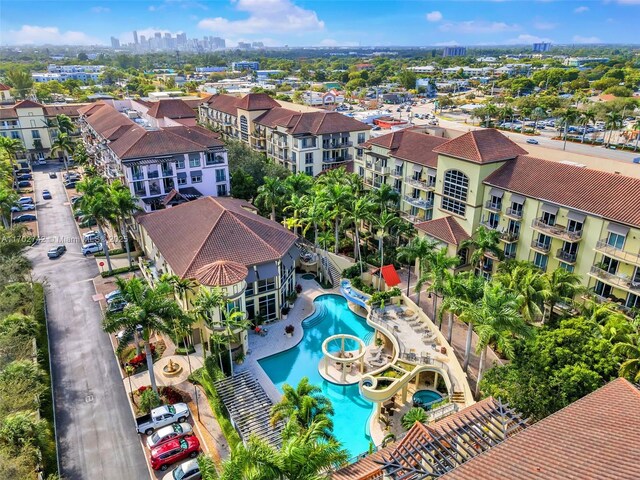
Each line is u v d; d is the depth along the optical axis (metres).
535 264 56.16
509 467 19.55
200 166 81.44
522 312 45.22
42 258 72.56
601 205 48.81
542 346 37.56
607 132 142.38
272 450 24.59
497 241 55.00
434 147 71.38
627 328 38.06
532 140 126.44
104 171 96.12
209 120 138.12
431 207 69.56
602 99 183.75
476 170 59.22
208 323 45.00
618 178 50.38
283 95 190.38
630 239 46.22
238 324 44.59
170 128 85.62
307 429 30.59
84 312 57.66
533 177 56.19
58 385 45.03
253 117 114.81
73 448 37.97
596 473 17.89
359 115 151.25
